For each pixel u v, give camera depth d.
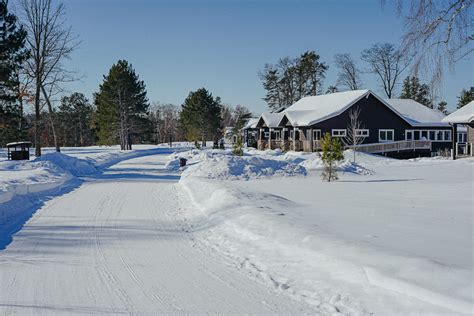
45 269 7.67
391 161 40.03
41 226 11.40
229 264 7.99
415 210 12.68
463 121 38.25
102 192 18.72
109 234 10.51
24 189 16.52
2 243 9.55
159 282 7.00
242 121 86.50
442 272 5.70
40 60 36.34
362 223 10.20
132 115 70.88
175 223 11.94
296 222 9.78
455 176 25.75
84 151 63.06
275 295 6.37
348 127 48.22
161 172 30.70
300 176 26.05
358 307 5.61
